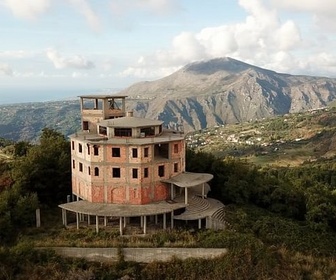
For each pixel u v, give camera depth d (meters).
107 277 53.47
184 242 58.47
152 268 54.84
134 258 56.53
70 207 65.44
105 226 65.94
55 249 56.62
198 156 89.81
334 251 65.88
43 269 53.62
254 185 84.00
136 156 65.88
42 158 80.56
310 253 62.69
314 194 83.19
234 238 58.94
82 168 70.81
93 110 81.88
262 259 56.50
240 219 66.94
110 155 66.50
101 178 67.19
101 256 56.44
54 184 80.44
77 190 73.81
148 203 67.50
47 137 95.56
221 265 55.47
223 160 92.81
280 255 59.97
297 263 58.88
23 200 67.25
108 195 67.31
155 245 57.72
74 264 54.88
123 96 83.06
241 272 54.81
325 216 74.81
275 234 65.06
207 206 70.31
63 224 67.12
